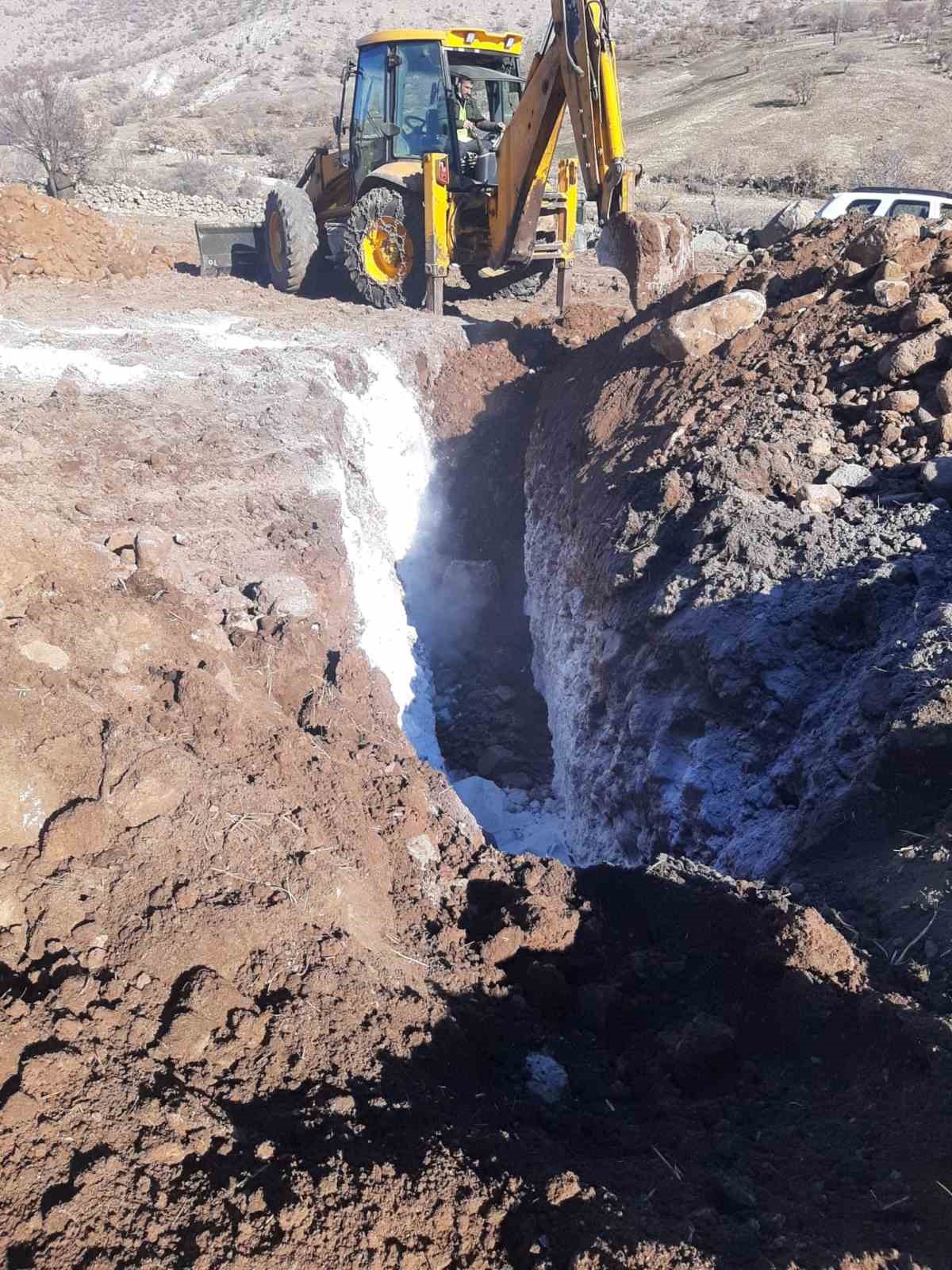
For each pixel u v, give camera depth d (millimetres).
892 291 7793
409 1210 2504
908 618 5312
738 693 5535
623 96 47688
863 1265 2367
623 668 6684
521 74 13516
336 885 3586
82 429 7715
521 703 9109
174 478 7348
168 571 5867
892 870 4062
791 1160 2844
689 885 4227
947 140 31500
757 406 7547
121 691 4277
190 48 81125
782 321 8445
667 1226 2525
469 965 3730
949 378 6750
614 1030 3613
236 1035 2955
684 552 6727
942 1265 2389
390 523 9719
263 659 5289
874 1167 2734
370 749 4992
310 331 11375
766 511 6406
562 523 8859
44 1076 2645
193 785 3688
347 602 7016
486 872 4324
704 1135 2980
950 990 3369
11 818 3402
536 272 14578
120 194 27219
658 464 7492
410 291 13133
